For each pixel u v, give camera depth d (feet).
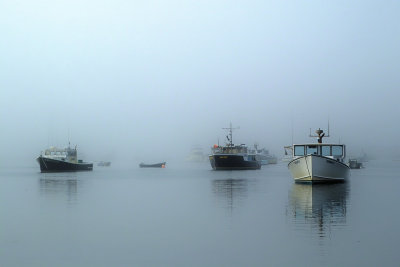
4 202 127.03
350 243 69.05
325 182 193.47
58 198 138.51
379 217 93.45
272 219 91.71
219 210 106.52
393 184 195.52
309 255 62.39
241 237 74.18
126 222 89.51
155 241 71.92
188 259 61.31
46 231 80.33
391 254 62.49
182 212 103.40
